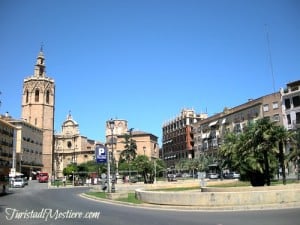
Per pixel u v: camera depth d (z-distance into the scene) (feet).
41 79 481.87
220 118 385.50
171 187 170.09
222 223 56.34
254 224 53.98
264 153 131.23
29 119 474.08
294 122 261.24
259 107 307.78
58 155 520.83
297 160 198.29
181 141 490.90
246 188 92.89
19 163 392.27
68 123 539.29
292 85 268.82
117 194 116.67
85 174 355.97
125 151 422.82
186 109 500.74
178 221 60.18
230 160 170.71
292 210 71.00
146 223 58.29
